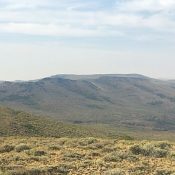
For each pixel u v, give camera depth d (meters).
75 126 96.62
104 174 19.11
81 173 19.55
